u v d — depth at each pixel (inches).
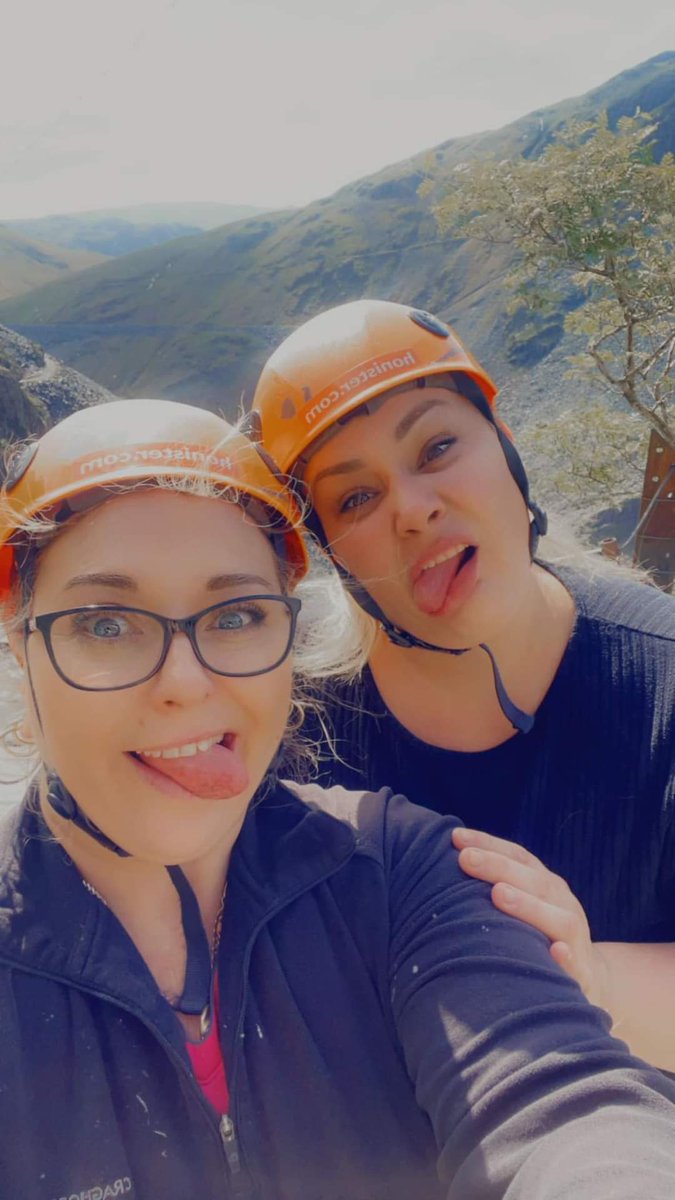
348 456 27.4
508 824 30.9
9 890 17.4
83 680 16.6
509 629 29.7
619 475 273.7
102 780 16.9
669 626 30.1
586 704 29.8
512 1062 15.6
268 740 18.2
